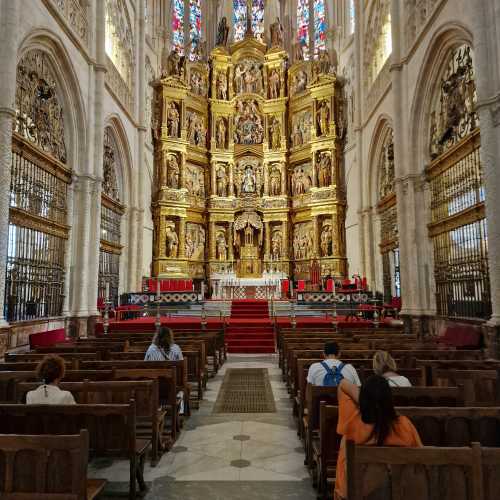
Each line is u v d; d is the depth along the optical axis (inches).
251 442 279.7
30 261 578.6
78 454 139.4
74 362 286.7
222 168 1282.0
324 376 235.1
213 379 472.7
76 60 682.8
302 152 1234.6
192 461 248.4
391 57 775.7
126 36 983.0
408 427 137.4
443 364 287.6
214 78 1298.0
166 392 272.8
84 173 710.5
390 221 908.6
